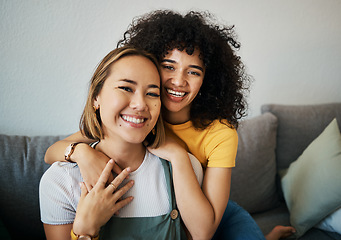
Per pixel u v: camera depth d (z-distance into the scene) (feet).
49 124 4.85
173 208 2.91
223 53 3.10
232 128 3.35
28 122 4.74
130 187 2.72
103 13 4.70
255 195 5.20
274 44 5.89
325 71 6.37
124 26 4.86
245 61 5.82
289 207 5.15
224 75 3.21
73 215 2.65
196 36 2.76
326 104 6.09
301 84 6.31
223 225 3.73
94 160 2.65
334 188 4.50
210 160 3.30
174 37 2.76
